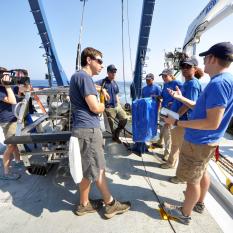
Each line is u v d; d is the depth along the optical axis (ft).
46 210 7.20
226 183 9.05
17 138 7.43
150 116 10.31
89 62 5.99
